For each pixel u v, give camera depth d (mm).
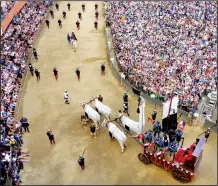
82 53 45906
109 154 28078
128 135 29781
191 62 39469
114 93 36562
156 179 25297
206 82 35812
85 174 26375
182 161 24422
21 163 27031
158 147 25719
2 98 33438
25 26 49438
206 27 47531
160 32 47281
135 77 37625
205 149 27828
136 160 27203
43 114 33719
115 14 55031
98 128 30750
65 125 31984
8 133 29422
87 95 36438
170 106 26688
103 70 39875
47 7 58906
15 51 42375
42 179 26062
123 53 42750
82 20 56344
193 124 30562
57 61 44094
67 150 28875
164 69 38531
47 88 38156
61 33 52062
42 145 29578
